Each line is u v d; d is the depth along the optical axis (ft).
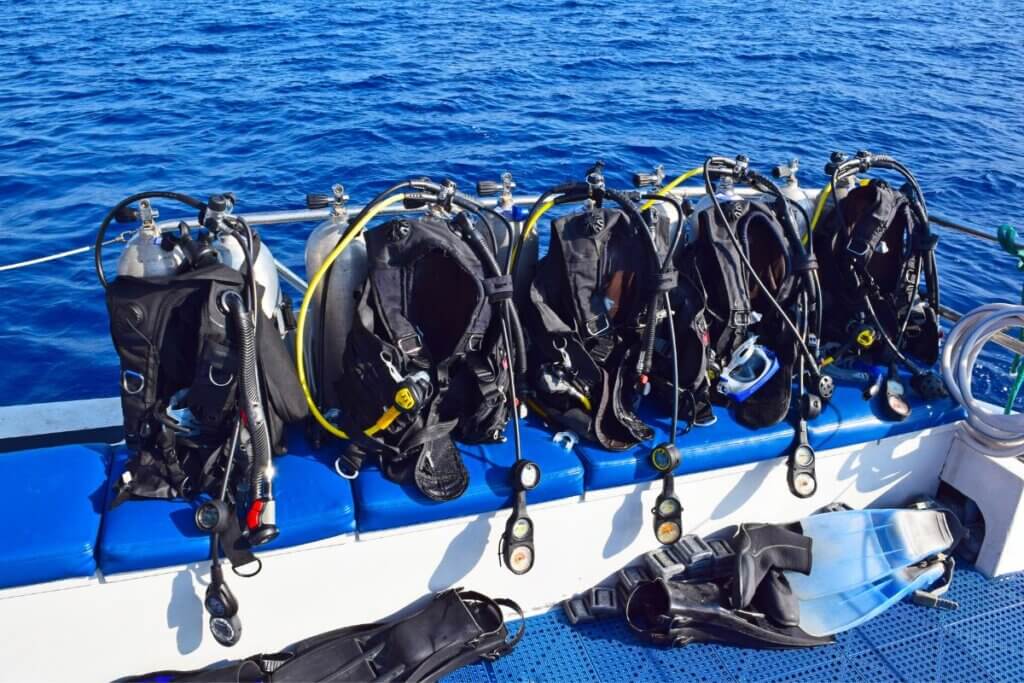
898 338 11.44
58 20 57.57
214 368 8.04
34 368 18.66
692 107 43.24
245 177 30.55
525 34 58.85
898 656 9.87
